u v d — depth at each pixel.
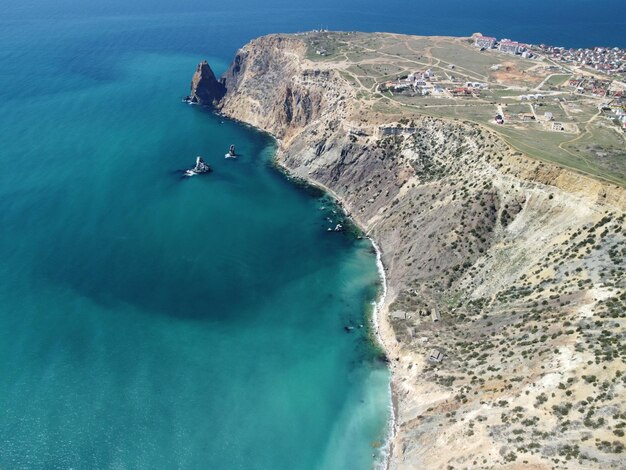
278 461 81.00
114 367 96.56
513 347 83.75
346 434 85.19
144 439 83.56
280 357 100.81
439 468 71.62
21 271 120.94
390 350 100.38
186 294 117.12
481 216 112.12
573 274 90.00
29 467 78.44
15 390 90.44
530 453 65.25
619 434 61.59
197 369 97.31
